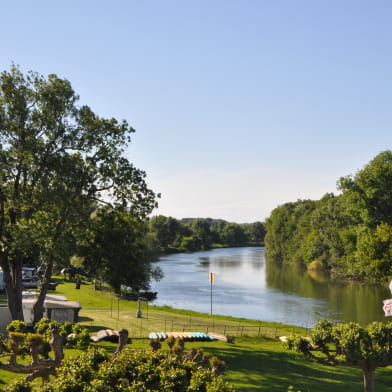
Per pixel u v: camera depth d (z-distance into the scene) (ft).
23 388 42.73
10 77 112.98
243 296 247.29
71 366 46.01
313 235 428.97
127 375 44.75
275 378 93.91
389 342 73.72
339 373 101.76
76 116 121.19
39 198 109.29
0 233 112.47
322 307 212.64
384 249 237.04
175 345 58.54
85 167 118.21
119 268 125.59
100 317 154.71
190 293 257.96
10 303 116.47
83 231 123.65
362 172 259.60
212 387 41.96
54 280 257.14
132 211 128.16
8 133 113.29
